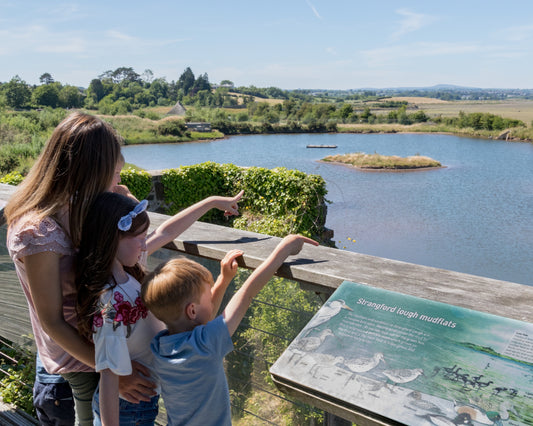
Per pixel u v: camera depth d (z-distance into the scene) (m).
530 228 17.20
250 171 10.34
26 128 43.03
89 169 1.08
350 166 37.28
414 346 0.95
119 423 1.19
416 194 24.48
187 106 153.12
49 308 1.09
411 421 0.81
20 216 1.11
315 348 1.02
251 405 1.68
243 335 1.66
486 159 42.22
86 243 1.08
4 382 2.47
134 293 1.15
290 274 1.35
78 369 1.27
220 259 1.49
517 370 0.85
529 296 1.13
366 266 1.33
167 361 1.07
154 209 10.11
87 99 141.38
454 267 13.02
